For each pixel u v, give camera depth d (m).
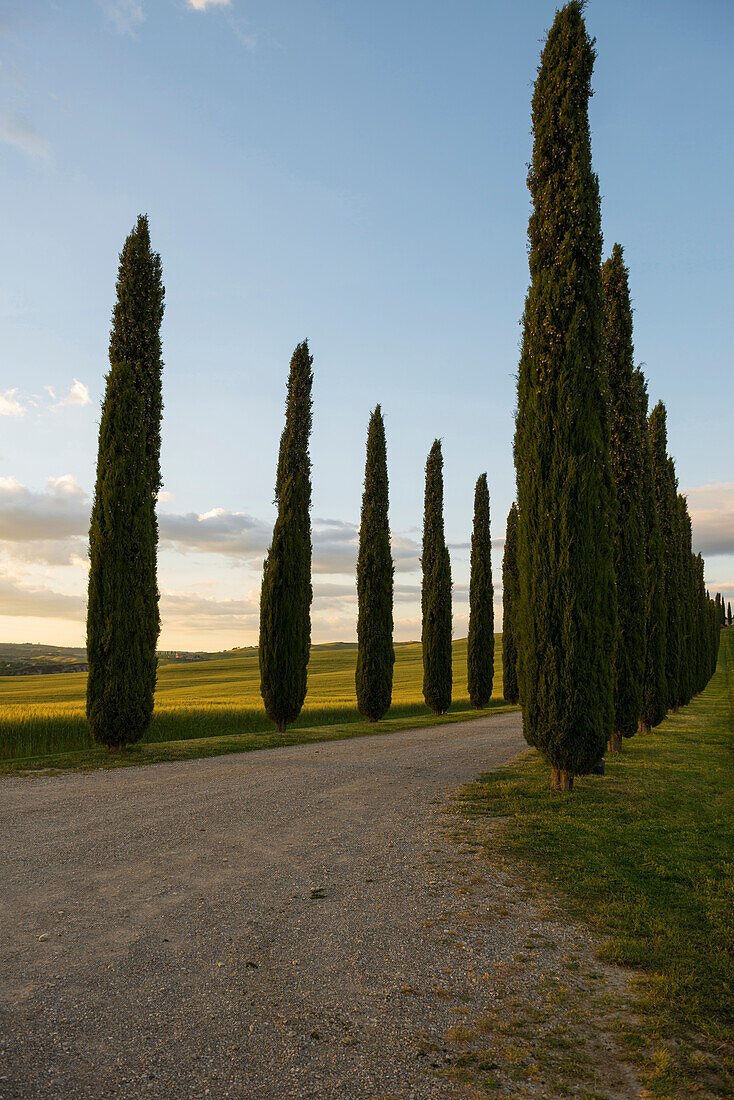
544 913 5.97
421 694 46.09
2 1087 3.23
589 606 10.95
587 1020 4.13
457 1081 3.44
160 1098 3.21
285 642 21.42
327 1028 3.92
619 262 16.75
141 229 16.97
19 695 51.72
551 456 11.38
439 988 4.49
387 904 6.11
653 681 20.59
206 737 19.94
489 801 10.69
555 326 11.71
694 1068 3.63
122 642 15.17
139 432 16.06
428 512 33.09
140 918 5.59
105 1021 3.91
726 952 5.14
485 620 37.62
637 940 5.35
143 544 15.73
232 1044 3.70
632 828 8.85
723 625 134.50
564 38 12.28
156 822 8.99
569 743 10.90
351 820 9.38
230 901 6.06
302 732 21.23
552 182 12.18
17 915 5.61
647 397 21.41
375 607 26.59
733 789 11.62
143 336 16.72
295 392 23.36
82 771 13.13
